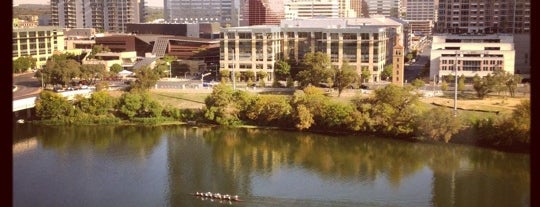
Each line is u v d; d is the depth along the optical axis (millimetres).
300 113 105375
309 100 107250
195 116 115062
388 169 85438
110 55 168500
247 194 75812
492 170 82562
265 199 74188
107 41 182000
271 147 98188
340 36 144125
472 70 135000
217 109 112375
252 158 92062
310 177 82375
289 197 74625
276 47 149875
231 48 149875
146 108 114938
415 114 97938
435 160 88188
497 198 73562
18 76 141000
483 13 174250
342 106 104312
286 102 110000
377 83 138625
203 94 129125
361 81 138625
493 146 89938
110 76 145625
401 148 94688
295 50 152625
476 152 89312
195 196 75312
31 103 113438
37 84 133000
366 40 142250
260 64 148250
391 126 98688
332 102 107562
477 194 74562
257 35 147000
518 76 117250
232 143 100812
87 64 147250
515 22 169250
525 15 167250
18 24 170750
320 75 128500
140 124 112812
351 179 81500
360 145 97375
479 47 139250
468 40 148250
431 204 72000
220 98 112750
